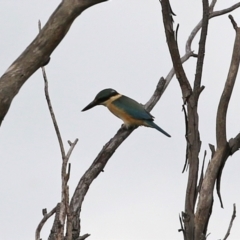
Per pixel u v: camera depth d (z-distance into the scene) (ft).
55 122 25.80
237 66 30.07
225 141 29.94
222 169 29.84
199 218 28.66
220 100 30.01
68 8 23.43
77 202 36.22
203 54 30.60
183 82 30.37
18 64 23.72
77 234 34.30
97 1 23.40
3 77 23.58
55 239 25.41
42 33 23.68
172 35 29.81
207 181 29.17
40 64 24.00
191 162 29.43
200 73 30.53
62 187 25.44
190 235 28.27
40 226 26.84
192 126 29.96
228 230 27.22
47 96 26.25
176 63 30.17
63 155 25.57
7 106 23.71
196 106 30.22
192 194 28.86
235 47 30.12
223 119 29.89
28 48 23.80
